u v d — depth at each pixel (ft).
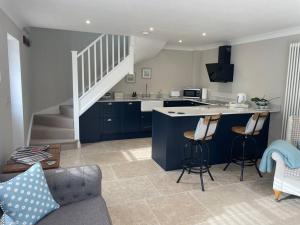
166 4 9.45
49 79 18.10
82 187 6.79
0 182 5.91
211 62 21.16
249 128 11.71
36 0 9.16
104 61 19.15
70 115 16.89
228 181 11.33
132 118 19.01
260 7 9.60
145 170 12.47
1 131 7.85
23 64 13.04
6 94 8.94
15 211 5.24
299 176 9.23
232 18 11.43
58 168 6.96
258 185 10.93
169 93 22.76
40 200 5.74
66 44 18.26
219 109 14.02
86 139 17.63
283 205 9.23
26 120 13.85
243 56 17.35
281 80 14.49
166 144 12.25
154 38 17.57
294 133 11.28
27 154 8.20
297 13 10.43
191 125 12.59
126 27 14.05
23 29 13.67
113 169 12.52
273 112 14.76
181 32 15.15
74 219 5.72
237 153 14.15
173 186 10.69
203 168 12.54
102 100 18.15
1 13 8.47
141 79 21.57
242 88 17.61
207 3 9.21
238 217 8.41
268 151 9.91
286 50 14.12
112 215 8.40
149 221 8.09
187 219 8.25
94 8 10.22
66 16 11.69
